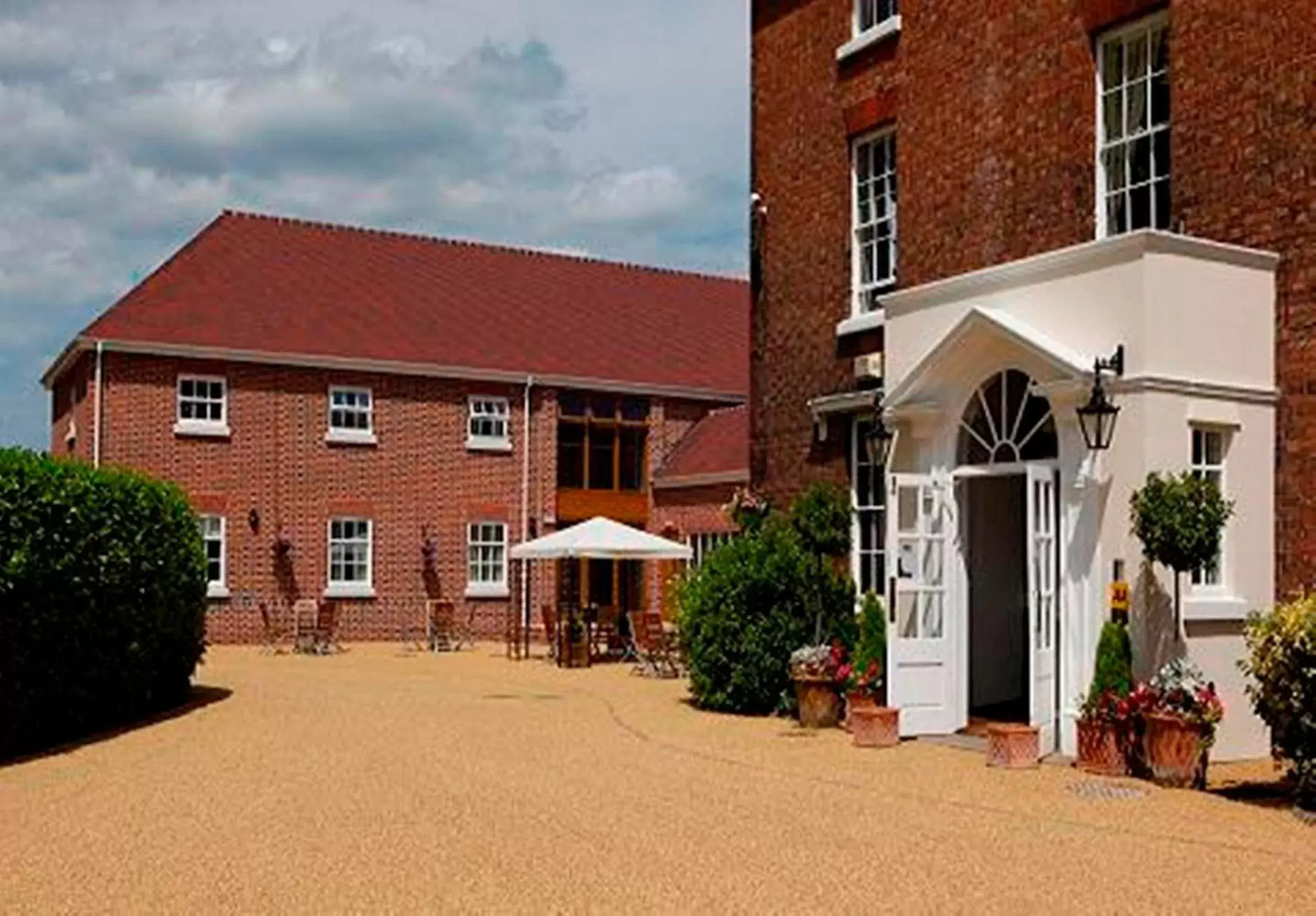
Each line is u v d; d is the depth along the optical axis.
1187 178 12.66
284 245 33.34
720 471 30.97
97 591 13.98
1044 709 11.93
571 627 24.62
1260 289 11.87
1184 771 10.44
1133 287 11.50
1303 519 11.61
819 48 17.98
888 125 16.84
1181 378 11.40
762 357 18.78
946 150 15.73
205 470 28.53
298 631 27.78
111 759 12.41
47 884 7.77
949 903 7.15
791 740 13.37
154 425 28.08
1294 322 11.73
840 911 7.04
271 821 9.45
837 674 14.42
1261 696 9.91
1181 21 12.77
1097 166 13.77
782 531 16.42
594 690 19.41
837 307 17.47
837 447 17.20
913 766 11.65
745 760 12.09
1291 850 8.31
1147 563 11.21
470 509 31.48
